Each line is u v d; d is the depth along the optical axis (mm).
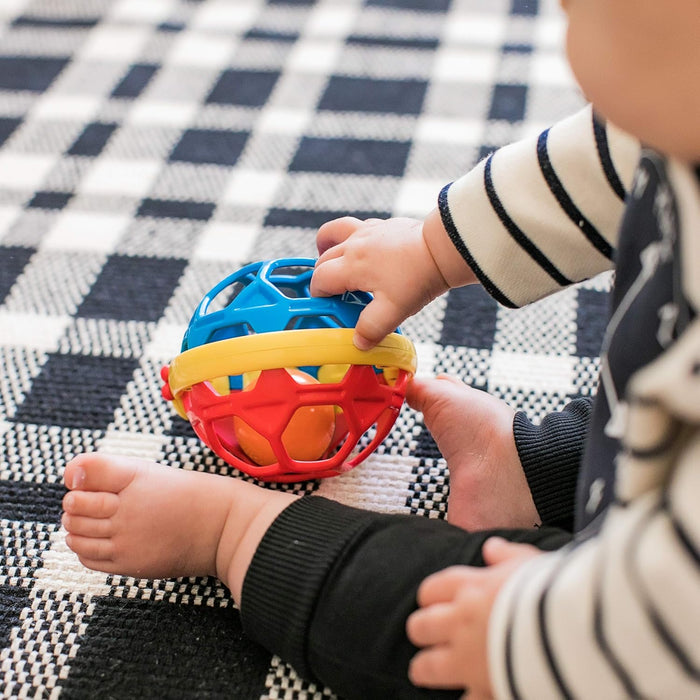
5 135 1362
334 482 884
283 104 1418
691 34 488
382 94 1430
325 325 872
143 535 758
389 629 649
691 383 428
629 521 479
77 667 729
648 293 564
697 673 466
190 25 1604
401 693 648
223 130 1369
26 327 1053
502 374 986
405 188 1247
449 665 575
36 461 901
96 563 768
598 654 481
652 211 570
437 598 591
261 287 785
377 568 671
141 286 1110
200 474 787
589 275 814
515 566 570
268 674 727
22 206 1239
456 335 1040
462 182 817
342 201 1232
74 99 1437
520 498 795
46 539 830
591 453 647
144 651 742
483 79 1450
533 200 779
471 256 803
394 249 806
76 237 1187
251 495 767
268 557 712
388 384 838
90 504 759
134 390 977
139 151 1335
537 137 793
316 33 1578
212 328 782
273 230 1191
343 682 670
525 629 510
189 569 774
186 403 810
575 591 489
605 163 737
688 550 447
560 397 957
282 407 738
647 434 456
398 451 917
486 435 821
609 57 519
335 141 1341
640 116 530
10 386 980
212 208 1229
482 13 1607
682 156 534
